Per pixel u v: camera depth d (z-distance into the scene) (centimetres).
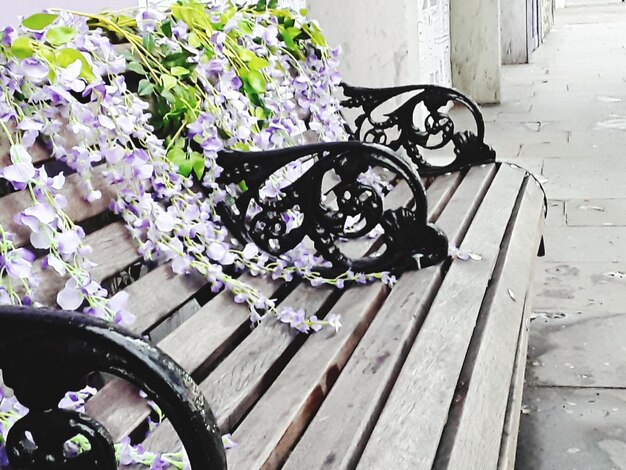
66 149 162
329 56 296
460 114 746
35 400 93
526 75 977
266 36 255
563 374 265
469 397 151
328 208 212
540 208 301
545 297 325
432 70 668
